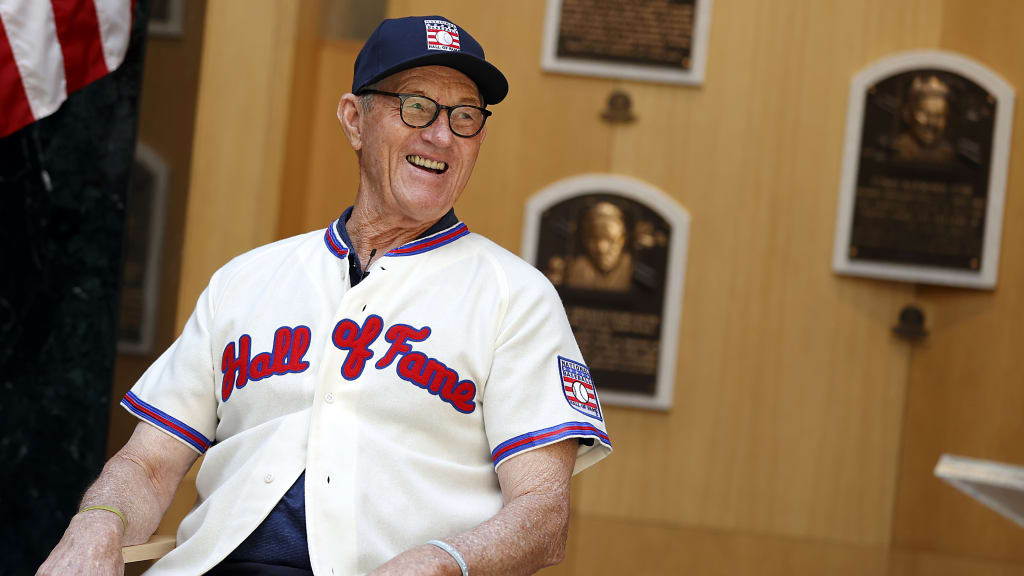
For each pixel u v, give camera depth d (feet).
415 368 5.09
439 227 5.59
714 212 17.08
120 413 10.54
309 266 5.57
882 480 16.80
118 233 10.32
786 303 16.99
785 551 15.40
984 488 8.10
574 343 5.47
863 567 14.49
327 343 5.17
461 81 5.45
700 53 17.01
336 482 4.94
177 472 5.66
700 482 16.89
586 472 16.99
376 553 4.86
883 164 16.66
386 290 5.29
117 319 10.31
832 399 16.90
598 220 16.94
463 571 4.46
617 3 17.06
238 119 14.47
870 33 17.02
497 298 5.31
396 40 5.38
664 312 16.85
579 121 17.20
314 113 16.37
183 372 5.66
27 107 9.29
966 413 15.30
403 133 5.38
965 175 16.42
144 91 10.59
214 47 14.48
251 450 5.21
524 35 17.28
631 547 14.80
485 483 5.16
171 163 11.83
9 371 10.21
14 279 10.25
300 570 4.94
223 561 5.11
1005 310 15.35
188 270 14.34
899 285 16.89
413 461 5.00
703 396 16.97
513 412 5.08
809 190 17.01
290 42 14.55
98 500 5.23
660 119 17.17
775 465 16.87
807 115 17.07
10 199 10.21
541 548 4.76
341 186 16.48
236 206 14.42
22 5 9.13
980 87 16.47
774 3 17.16
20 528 10.16
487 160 17.20
